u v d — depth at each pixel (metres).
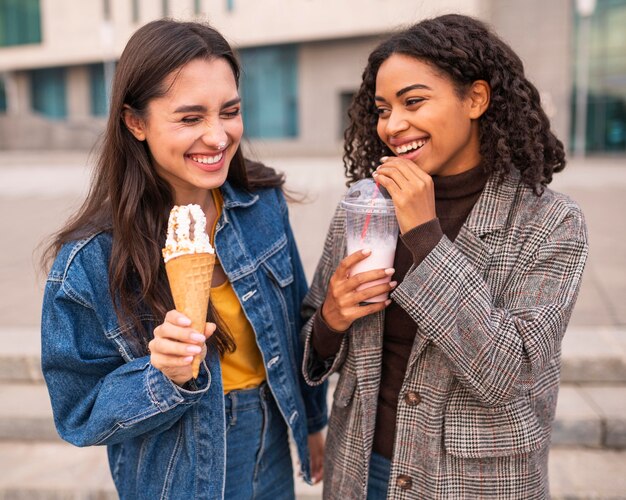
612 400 3.03
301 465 1.66
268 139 28.11
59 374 1.36
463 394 1.37
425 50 1.27
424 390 1.39
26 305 4.22
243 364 1.57
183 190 1.47
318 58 26.81
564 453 2.86
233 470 1.55
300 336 1.67
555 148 1.43
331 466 1.61
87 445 1.35
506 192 1.38
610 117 21.77
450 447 1.36
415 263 1.29
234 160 1.57
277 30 26.45
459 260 1.26
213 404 1.43
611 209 8.03
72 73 31.25
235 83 1.39
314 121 27.34
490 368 1.24
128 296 1.37
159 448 1.45
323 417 1.87
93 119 27.47
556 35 21.39
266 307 1.57
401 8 24.34
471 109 1.35
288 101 27.84
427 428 1.38
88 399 1.35
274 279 1.62
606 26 21.16
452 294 1.24
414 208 1.27
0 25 30.95
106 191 1.42
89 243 1.37
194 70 1.27
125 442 1.50
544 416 1.43
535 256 1.33
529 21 21.47
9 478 2.76
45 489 2.68
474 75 1.32
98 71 30.92
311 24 25.89
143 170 1.38
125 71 1.30
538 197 1.38
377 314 1.46
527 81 1.38
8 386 3.35
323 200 8.66
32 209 8.40
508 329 1.25
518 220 1.36
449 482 1.38
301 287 1.82
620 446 2.87
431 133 1.31
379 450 1.51
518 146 1.36
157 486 1.45
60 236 1.43
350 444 1.53
